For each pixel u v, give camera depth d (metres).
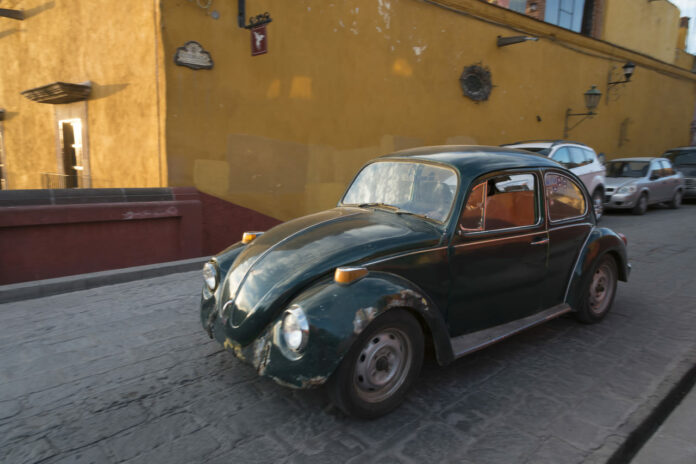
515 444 2.52
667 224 10.77
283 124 7.88
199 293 5.04
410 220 3.20
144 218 5.95
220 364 3.41
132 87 7.05
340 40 8.45
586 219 4.13
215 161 7.14
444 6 10.17
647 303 5.03
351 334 2.41
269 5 7.41
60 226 5.33
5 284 5.00
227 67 7.08
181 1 6.50
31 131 10.02
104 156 7.93
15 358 3.47
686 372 3.40
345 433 2.60
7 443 2.48
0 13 9.09
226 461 2.35
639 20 17.70
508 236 3.36
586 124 15.05
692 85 20.77
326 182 8.63
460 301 3.16
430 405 2.91
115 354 3.55
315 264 2.73
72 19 8.11
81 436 2.55
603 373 3.38
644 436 2.64
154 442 2.50
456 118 10.94
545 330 4.21
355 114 8.91
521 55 12.29
